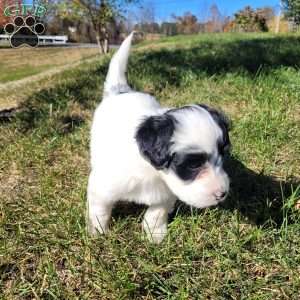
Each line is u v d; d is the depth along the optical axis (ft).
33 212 1.47
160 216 1.38
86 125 2.24
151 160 1.12
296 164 1.77
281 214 1.44
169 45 5.30
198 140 1.08
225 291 1.15
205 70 3.13
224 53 3.92
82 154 1.93
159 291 1.16
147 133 1.13
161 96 2.71
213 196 1.06
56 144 2.00
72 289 1.17
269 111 2.23
